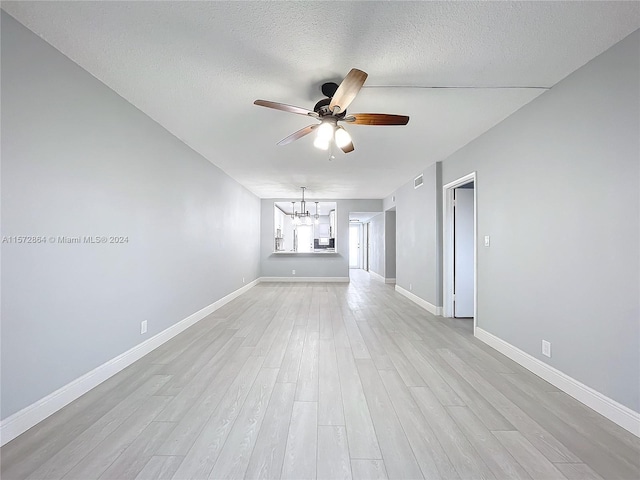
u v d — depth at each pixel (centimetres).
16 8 162
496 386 238
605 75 197
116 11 164
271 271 845
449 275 454
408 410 204
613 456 160
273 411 201
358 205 846
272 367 271
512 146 291
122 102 262
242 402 212
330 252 840
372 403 212
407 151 410
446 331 382
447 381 246
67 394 207
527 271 271
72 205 211
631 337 181
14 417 171
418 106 275
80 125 217
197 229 420
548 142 246
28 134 179
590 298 208
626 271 183
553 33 180
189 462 155
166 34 183
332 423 189
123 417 193
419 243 539
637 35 177
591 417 196
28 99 179
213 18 169
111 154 249
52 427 181
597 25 173
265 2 157
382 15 167
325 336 360
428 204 496
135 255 283
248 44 192
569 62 210
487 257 334
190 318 400
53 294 196
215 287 492
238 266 623
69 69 207
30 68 179
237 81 236
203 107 280
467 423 189
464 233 454
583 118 213
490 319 329
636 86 178
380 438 175
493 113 290
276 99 263
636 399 178
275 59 207
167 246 341
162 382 241
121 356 263
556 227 238
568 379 225
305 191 729
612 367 192
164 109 284
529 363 267
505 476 147
